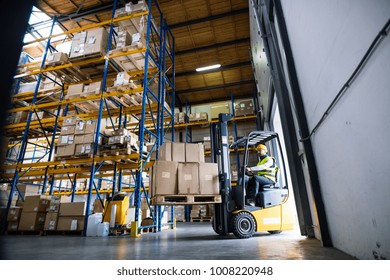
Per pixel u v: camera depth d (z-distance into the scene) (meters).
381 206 1.64
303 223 4.16
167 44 9.31
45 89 8.45
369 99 1.62
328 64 2.33
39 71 7.70
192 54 11.98
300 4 3.12
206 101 15.54
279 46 4.91
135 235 4.94
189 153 4.79
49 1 9.39
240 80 13.76
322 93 2.60
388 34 1.33
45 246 3.63
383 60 1.40
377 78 1.49
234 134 13.17
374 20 1.46
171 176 4.54
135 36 6.60
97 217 5.62
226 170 4.91
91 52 6.83
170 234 5.50
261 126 12.21
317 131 2.95
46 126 8.71
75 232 6.33
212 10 9.97
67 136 6.43
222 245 3.43
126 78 6.61
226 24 10.55
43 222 6.75
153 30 7.91
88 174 9.38
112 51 6.65
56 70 7.61
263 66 7.70
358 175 1.95
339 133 2.25
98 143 6.23
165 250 3.06
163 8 9.77
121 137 6.00
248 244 3.47
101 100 6.53
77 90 7.12
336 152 2.40
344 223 2.42
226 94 14.97
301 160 4.15
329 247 2.88
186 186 4.50
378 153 1.59
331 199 2.74
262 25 6.32
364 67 1.64
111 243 3.92
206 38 11.24
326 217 3.01
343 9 1.87
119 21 7.26
